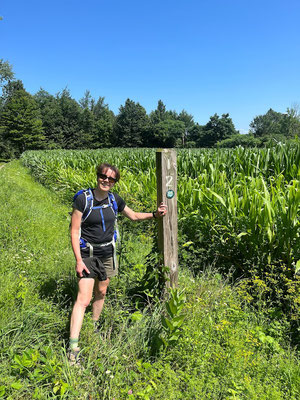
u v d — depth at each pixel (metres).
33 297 3.08
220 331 2.60
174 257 3.08
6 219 5.97
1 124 66.00
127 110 92.88
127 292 3.41
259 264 3.52
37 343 2.52
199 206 4.61
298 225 3.22
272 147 7.61
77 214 2.62
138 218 2.99
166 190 2.94
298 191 3.31
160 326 2.71
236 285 3.48
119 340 2.55
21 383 2.09
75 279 3.60
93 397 2.08
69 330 2.72
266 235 3.54
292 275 3.29
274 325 2.90
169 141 95.50
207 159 8.05
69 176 9.99
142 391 2.04
